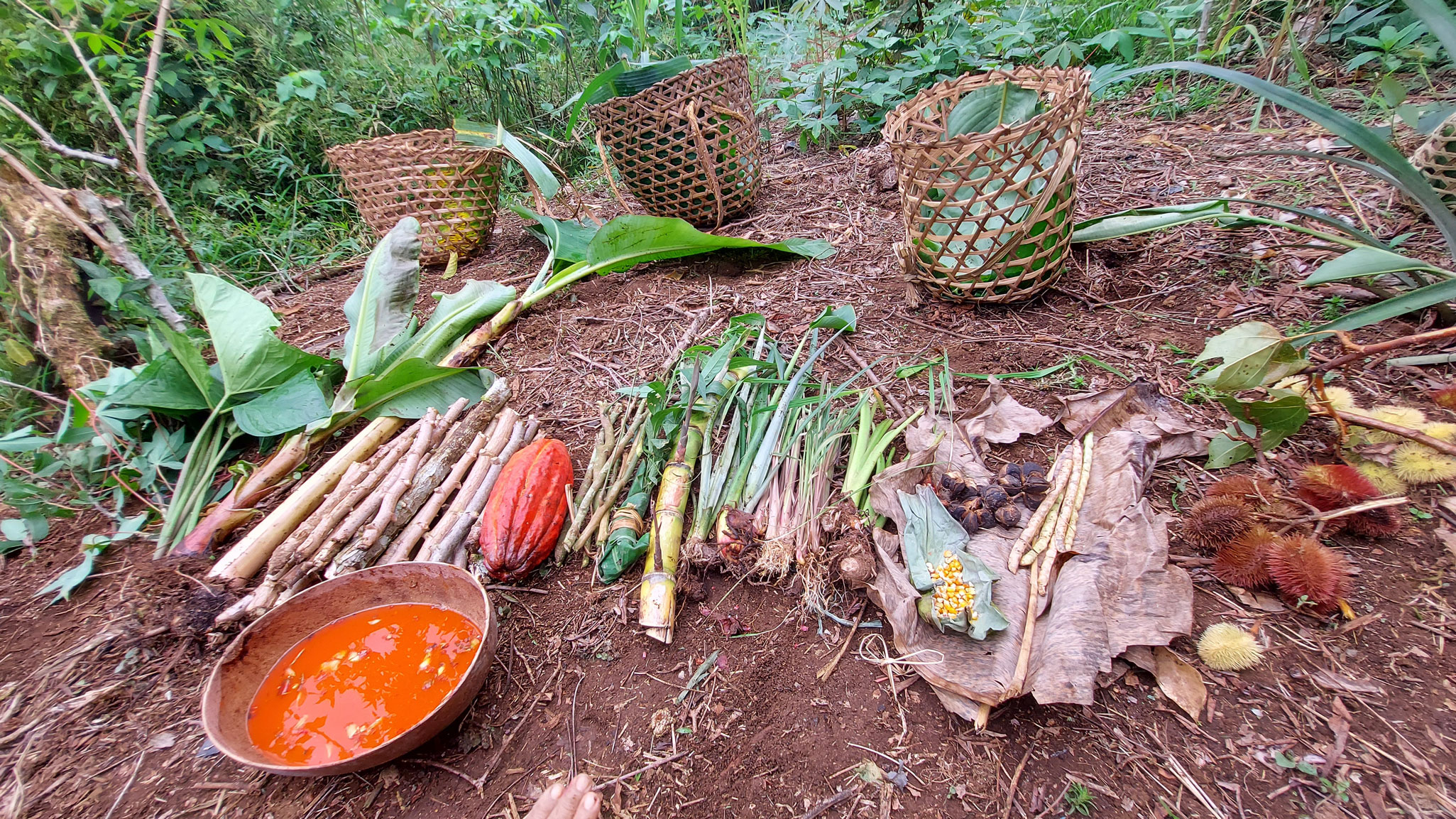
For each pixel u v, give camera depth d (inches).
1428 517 66.9
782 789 57.4
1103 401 80.8
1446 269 89.7
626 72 134.1
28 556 87.6
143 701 69.2
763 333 98.3
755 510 77.2
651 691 65.5
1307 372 81.7
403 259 109.3
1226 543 66.2
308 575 75.4
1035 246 97.8
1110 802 53.3
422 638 67.0
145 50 160.4
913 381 94.3
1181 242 111.2
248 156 169.3
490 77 196.4
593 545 79.9
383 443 96.6
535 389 106.0
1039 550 66.7
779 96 180.9
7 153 103.0
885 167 149.3
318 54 190.5
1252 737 55.2
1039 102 100.2
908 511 69.1
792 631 68.9
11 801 62.1
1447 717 53.9
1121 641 58.1
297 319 138.1
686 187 137.5
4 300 110.3
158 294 114.7
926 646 61.7
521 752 62.1
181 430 94.9
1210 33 167.6
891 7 195.2
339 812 59.1
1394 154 72.8
